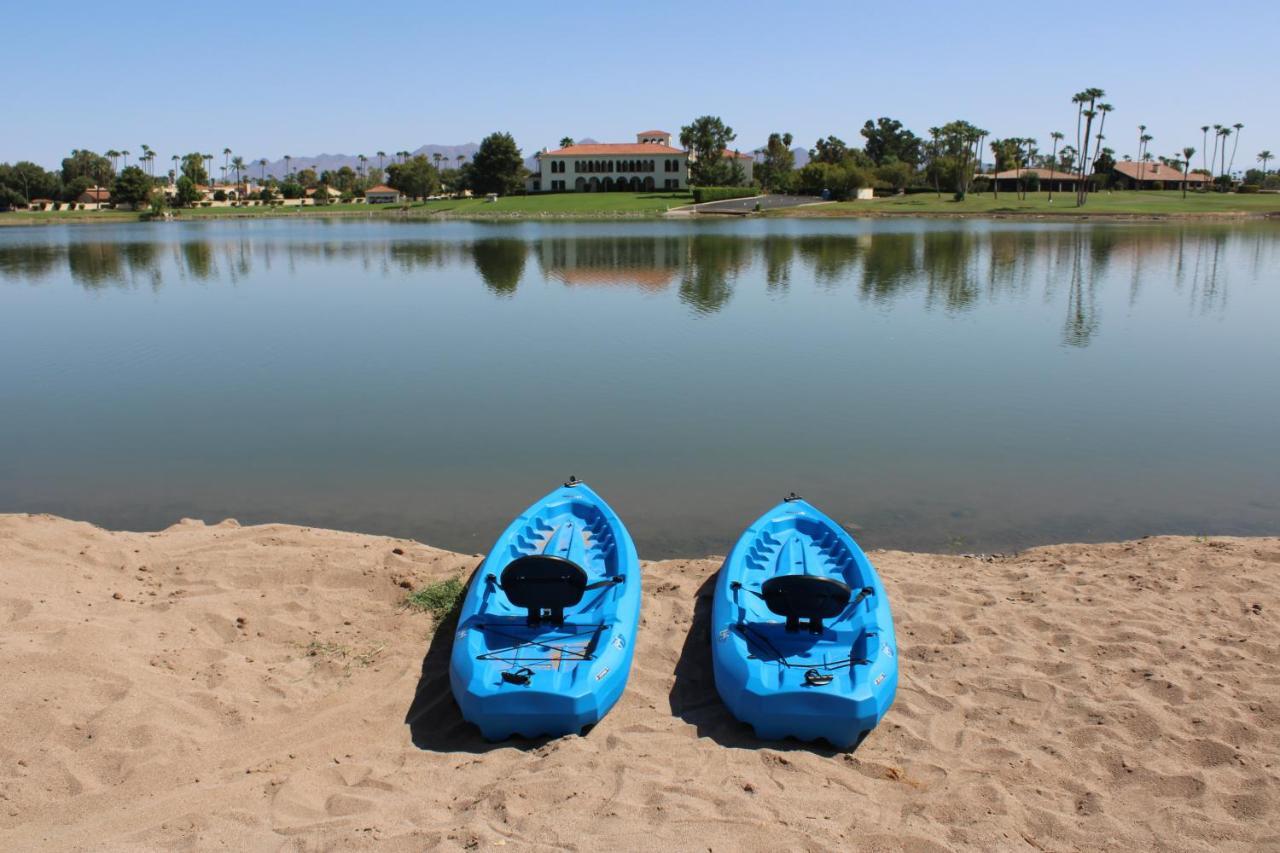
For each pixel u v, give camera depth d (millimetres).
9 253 57219
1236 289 34688
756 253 51750
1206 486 13430
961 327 26703
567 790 6418
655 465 14438
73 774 6406
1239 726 7105
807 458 14734
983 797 6426
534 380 20234
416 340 25141
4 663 7328
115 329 27203
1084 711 7445
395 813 6211
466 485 13664
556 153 137625
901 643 8625
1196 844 5902
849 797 6445
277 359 22719
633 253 52625
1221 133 129125
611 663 7680
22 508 12773
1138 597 9414
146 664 7832
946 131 124188
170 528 11547
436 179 146500
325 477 14016
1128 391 19000
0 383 20250
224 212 129375
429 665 8359
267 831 5961
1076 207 95875
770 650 7887
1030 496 13078
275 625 8922
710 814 6133
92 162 162125
